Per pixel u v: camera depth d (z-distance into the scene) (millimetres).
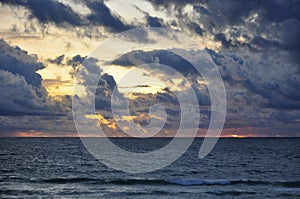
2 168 54812
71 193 34031
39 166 58031
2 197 31812
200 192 34562
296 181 41719
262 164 63594
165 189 36375
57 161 66375
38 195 32875
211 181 40844
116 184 39594
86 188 37031
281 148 129000
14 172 50344
